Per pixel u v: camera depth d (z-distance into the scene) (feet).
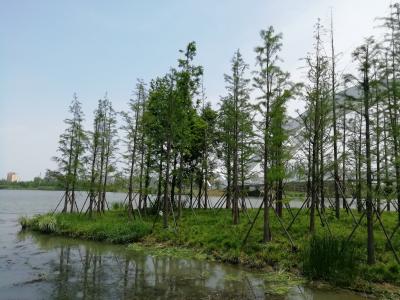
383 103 45.75
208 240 59.36
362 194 46.68
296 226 62.13
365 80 44.29
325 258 42.32
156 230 70.44
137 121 89.86
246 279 43.04
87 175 94.53
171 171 85.87
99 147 96.02
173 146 84.17
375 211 44.75
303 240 52.39
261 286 40.24
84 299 35.09
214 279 42.98
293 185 74.28
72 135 95.50
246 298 36.09
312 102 56.18
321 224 62.44
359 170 46.06
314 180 56.39
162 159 85.15
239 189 83.30
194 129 86.12
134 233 68.59
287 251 49.78
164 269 47.75
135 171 89.40
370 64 44.19
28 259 53.83
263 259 49.06
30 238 73.92
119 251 60.34
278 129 53.83
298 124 58.39
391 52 48.75
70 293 36.99
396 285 38.27
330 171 62.23
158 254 57.16
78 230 75.87
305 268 43.45
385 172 44.86
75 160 94.84
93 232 73.41
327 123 56.18
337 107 50.55
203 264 50.70
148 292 37.60
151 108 82.17
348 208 66.90
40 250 61.05
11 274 44.55
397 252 45.55
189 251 57.98
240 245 54.03
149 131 85.35
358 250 45.65
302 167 57.88
